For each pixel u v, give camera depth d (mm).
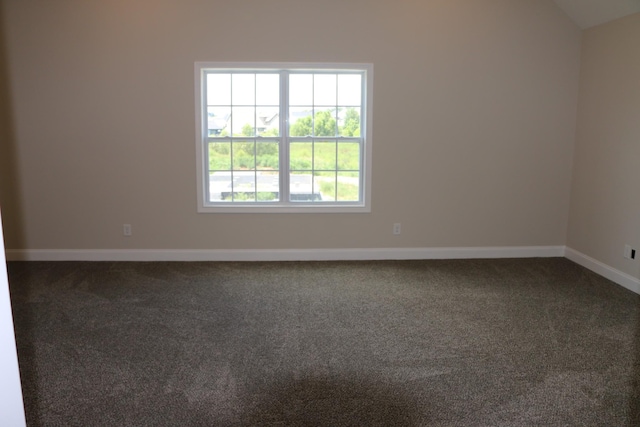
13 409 851
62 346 3113
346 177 5156
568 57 4969
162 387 2627
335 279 4520
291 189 5156
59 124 4895
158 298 4004
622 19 4324
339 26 4840
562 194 5195
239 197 5145
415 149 5043
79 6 4738
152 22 4777
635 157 4180
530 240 5258
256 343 3178
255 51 4840
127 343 3166
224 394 2561
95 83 4844
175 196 5031
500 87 4984
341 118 5074
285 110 5004
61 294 4082
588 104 4844
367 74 4914
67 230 5055
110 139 4930
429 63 4922
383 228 5156
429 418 2350
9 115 4871
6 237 5043
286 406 2453
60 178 4977
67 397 2521
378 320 3561
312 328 3418
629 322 3521
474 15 4883
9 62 4793
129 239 5090
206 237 5109
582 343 3176
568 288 4273
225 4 4777
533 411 2406
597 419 2342
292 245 5148
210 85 4980
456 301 3951
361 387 2635
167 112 4902
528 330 3381
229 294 4109
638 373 2781
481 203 5164
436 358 2967
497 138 5062
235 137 5047
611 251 4508
